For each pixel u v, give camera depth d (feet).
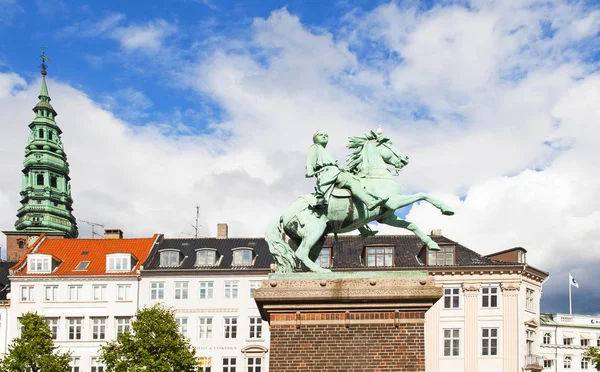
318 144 55.57
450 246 195.42
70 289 205.36
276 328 51.31
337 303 51.11
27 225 304.09
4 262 229.66
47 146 314.96
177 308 201.16
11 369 169.17
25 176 313.53
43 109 320.91
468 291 190.60
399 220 55.01
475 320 189.37
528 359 192.24
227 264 205.57
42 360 170.19
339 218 53.72
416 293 50.52
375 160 55.77
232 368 197.47
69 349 201.26
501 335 188.75
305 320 51.24
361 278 51.42
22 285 205.98
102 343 201.26
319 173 54.49
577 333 232.94
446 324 189.78
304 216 54.70
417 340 50.44
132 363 157.89
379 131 56.59
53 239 223.71
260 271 200.44
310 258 55.72
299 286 51.44
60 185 315.37
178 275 203.10
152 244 219.20
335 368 50.44
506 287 190.39
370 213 53.83
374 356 50.42
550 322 233.35
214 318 199.93
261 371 196.65
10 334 203.10
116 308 202.59
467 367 187.21
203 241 217.15
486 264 192.13
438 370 187.42
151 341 160.15
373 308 50.98
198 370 165.37
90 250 217.56
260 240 216.13
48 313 203.82
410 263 195.00
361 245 203.41
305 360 50.67
